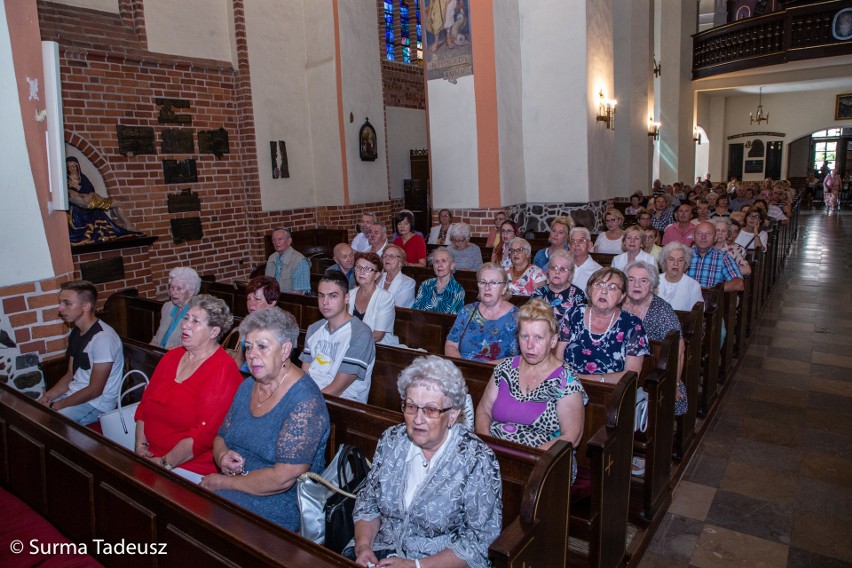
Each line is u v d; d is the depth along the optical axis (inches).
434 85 348.8
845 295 352.8
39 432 114.3
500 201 339.9
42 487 116.4
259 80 374.6
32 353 152.9
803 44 591.8
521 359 117.1
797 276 413.1
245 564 75.4
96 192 309.3
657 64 657.6
